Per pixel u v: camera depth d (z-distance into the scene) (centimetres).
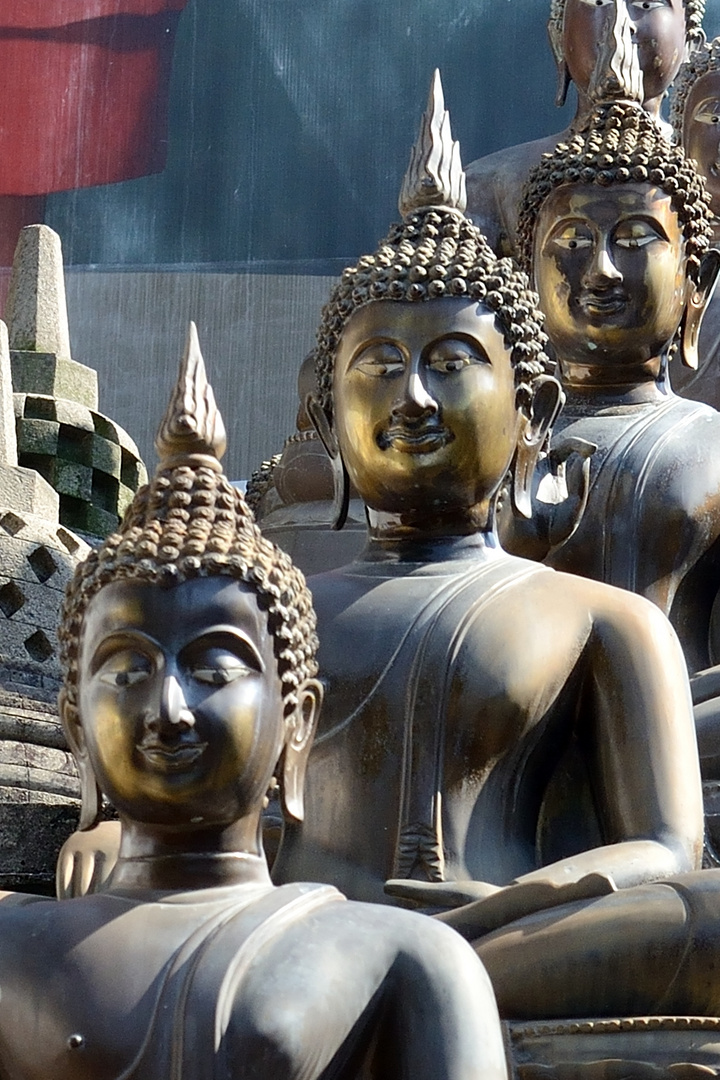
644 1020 585
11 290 1109
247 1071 482
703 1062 579
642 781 663
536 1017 598
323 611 694
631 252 831
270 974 494
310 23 1327
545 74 1321
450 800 661
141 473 1088
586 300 834
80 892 652
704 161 999
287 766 540
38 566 870
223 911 512
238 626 523
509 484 720
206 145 1303
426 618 680
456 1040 497
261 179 1300
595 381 857
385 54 1327
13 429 947
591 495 828
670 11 1034
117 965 501
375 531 716
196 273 1277
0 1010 505
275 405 1244
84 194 1294
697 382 961
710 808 752
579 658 682
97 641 525
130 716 515
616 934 593
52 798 831
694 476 830
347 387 696
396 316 688
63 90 1302
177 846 525
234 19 1323
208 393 557
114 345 1267
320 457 885
